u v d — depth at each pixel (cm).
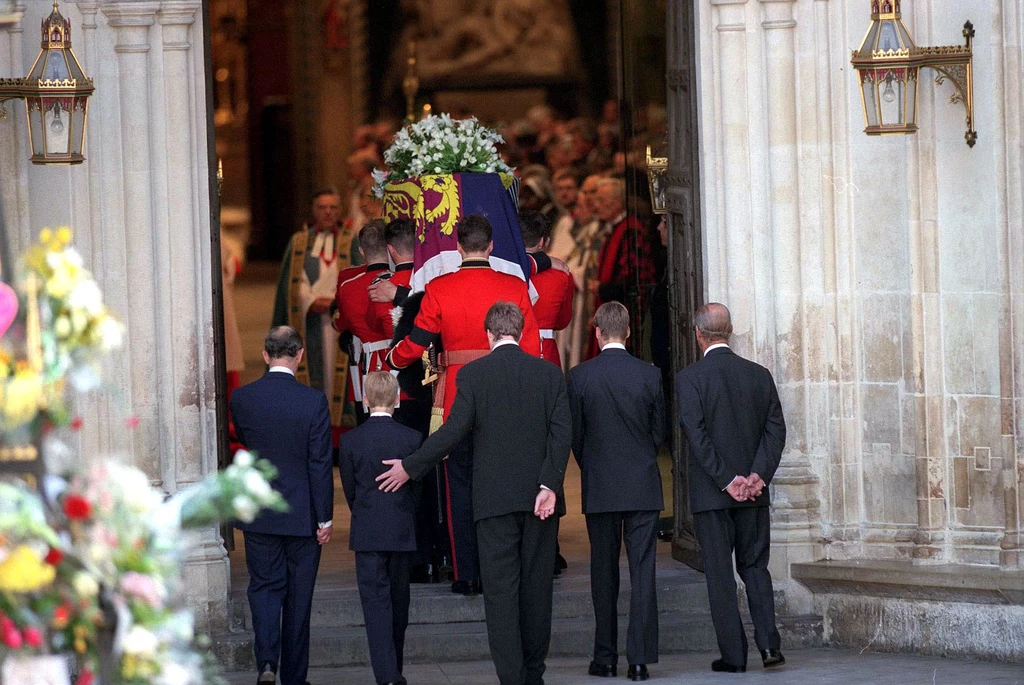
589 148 5119
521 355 2172
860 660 2372
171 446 2438
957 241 2433
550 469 2128
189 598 2391
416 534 2428
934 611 2389
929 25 2428
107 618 1278
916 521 2477
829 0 2484
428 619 2497
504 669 2134
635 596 2238
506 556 2138
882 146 2472
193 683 1315
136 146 2402
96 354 1343
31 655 1257
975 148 2408
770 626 2295
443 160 2573
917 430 2461
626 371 2230
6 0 2312
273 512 2145
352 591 2555
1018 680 2209
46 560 1238
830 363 2516
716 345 2270
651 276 2961
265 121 6562
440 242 2556
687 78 2620
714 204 2538
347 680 2325
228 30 6469
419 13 5875
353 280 2827
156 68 2417
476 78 5784
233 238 6675
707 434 2233
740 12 2498
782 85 2495
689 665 2366
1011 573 2334
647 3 2880
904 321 2473
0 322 1285
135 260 2405
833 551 2511
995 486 2423
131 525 1286
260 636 2158
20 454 1288
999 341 2400
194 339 2445
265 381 2181
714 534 2259
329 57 6138
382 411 2197
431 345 2412
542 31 5706
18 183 2356
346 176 6269
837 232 2505
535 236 2627
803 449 2523
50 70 2209
